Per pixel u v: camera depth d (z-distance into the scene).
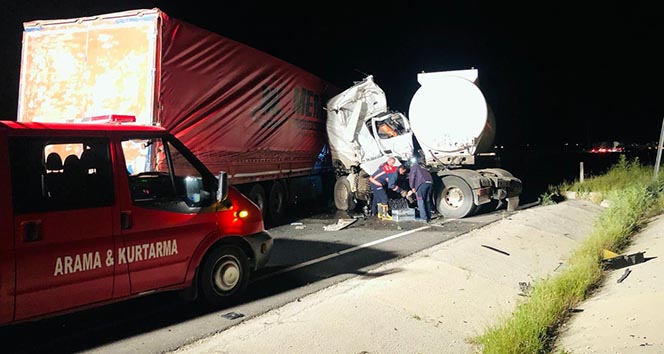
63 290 4.45
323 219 12.70
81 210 4.57
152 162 6.66
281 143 12.31
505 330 4.83
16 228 4.18
